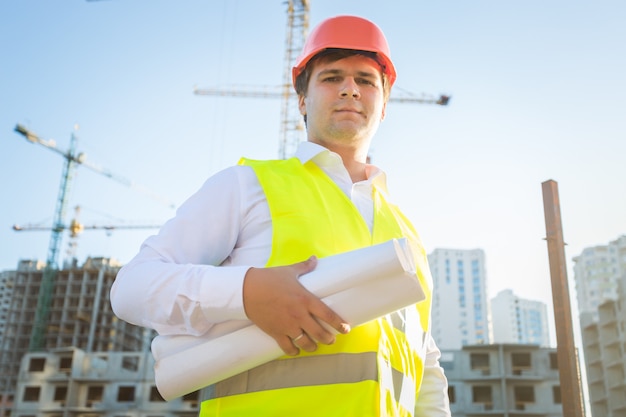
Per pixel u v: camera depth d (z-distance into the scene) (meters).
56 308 104.12
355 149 1.95
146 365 61.00
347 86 1.89
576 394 7.59
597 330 72.94
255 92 73.06
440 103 72.62
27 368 61.66
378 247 1.32
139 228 101.38
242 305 1.33
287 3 65.81
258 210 1.61
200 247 1.56
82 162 91.25
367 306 1.32
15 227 99.88
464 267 113.56
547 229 8.27
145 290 1.42
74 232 106.06
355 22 1.97
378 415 1.40
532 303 117.31
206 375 1.39
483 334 109.25
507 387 60.25
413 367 1.67
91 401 60.38
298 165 1.75
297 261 1.49
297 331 1.32
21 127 81.50
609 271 96.81
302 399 1.38
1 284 107.88
